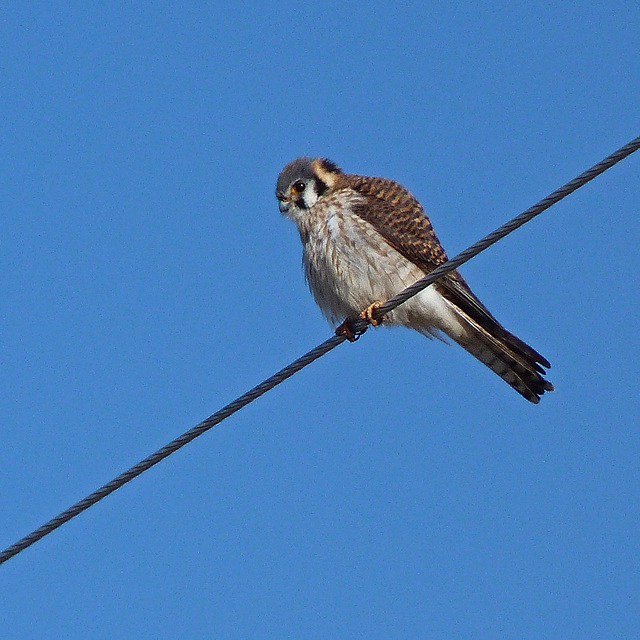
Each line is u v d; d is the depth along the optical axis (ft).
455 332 43.21
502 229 31.07
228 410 32.40
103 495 30.99
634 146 28.19
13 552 30.53
